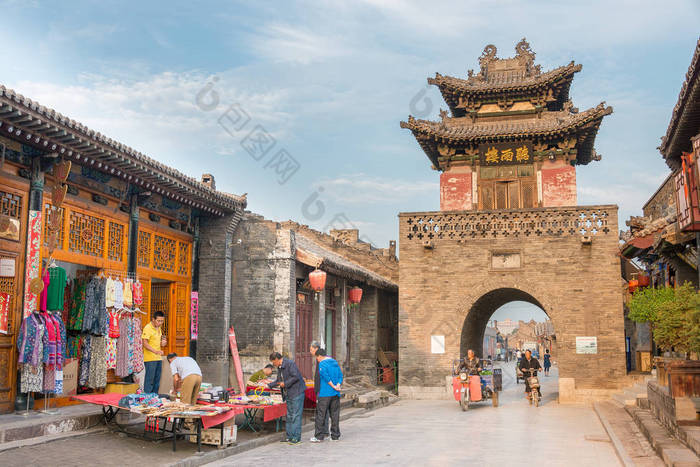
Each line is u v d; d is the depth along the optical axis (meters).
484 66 29.03
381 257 32.00
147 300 15.47
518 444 12.35
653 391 14.30
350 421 16.41
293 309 18.58
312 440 12.62
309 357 21.33
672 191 22.83
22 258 11.41
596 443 12.53
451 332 23.75
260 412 14.13
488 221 24.00
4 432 9.89
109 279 13.27
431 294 24.11
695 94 13.41
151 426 11.64
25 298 11.28
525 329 97.38
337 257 26.73
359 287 27.22
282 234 18.62
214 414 10.67
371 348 26.88
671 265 18.97
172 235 16.72
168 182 14.51
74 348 13.18
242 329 18.41
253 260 18.66
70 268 14.81
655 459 10.27
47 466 9.05
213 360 17.56
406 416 17.66
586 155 29.34
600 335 22.55
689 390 11.40
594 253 23.02
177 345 17.12
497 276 23.66
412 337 24.03
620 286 22.67
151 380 13.97
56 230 11.86
